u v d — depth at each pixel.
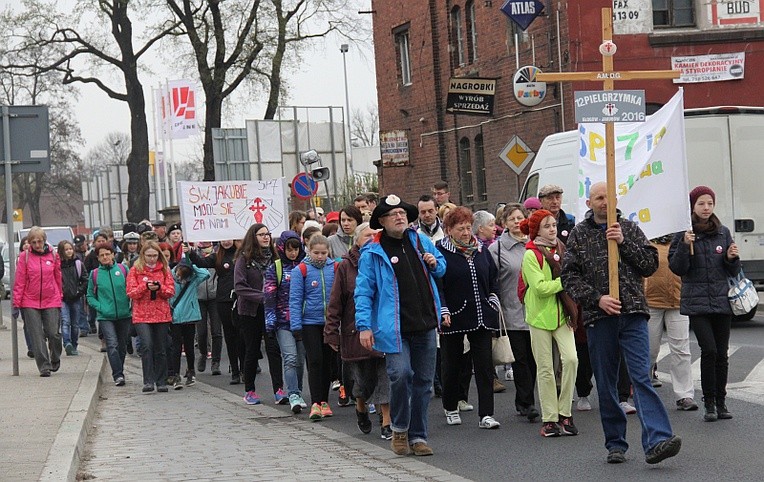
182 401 26.27
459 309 20.16
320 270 22.53
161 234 36.00
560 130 53.00
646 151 19.05
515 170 47.09
